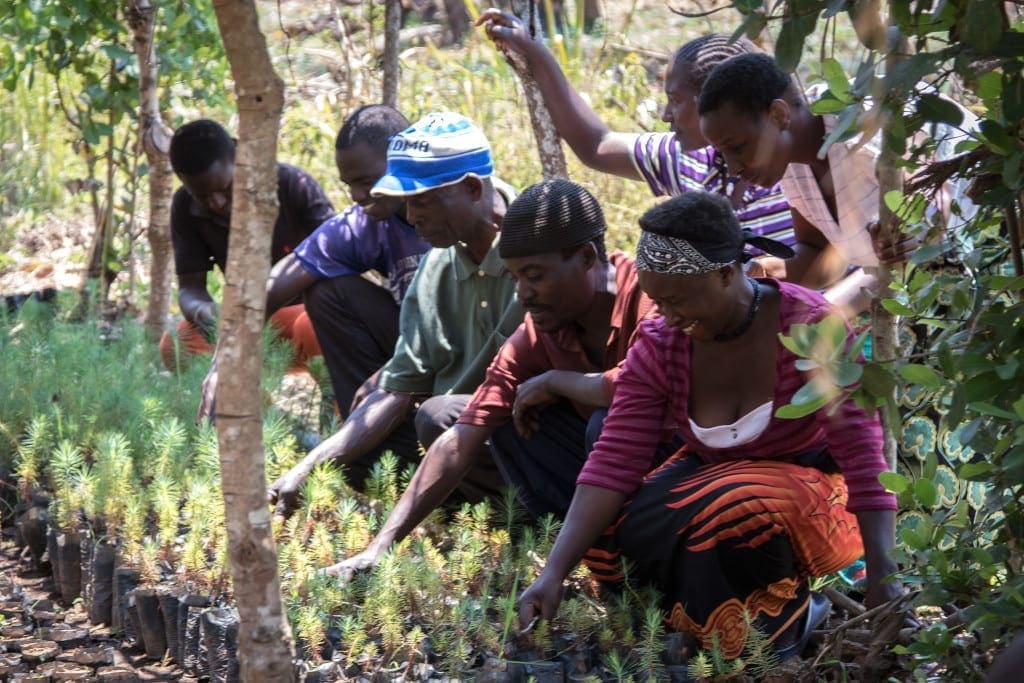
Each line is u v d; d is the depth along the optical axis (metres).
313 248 5.21
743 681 3.37
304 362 6.22
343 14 12.09
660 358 3.55
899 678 3.37
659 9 12.53
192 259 6.29
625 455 3.56
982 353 2.89
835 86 2.76
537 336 4.09
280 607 2.81
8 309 7.43
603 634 3.49
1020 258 3.03
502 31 5.28
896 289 3.21
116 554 4.14
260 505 2.76
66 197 9.73
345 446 4.54
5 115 9.48
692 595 3.50
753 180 4.07
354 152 4.86
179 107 9.80
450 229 4.27
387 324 5.22
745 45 4.59
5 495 5.10
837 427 3.41
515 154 9.02
